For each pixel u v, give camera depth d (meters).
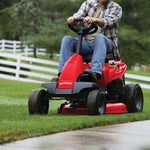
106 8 13.70
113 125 9.75
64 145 6.79
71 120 9.88
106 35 13.62
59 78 12.02
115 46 13.65
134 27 43.75
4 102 17.73
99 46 12.26
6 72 43.53
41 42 41.84
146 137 7.79
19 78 40.84
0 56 44.75
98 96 11.75
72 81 11.82
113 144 6.92
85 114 12.69
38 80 45.72
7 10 92.81
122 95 14.30
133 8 40.81
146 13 42.06
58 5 46.53
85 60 13.31
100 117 10.82
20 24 79.12
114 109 13.27
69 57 12.53
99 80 13.14
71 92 11.60
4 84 31.50
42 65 68.94
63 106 13.33
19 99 20.20
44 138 7.50
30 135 7.67
